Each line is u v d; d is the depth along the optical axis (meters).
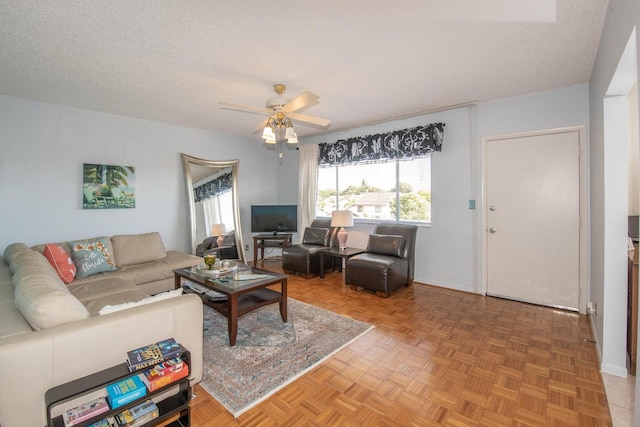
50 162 3.58
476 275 3.86
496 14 1.91
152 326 1.68
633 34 1.37
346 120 4.52
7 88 3.09
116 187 4.09
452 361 2.26
